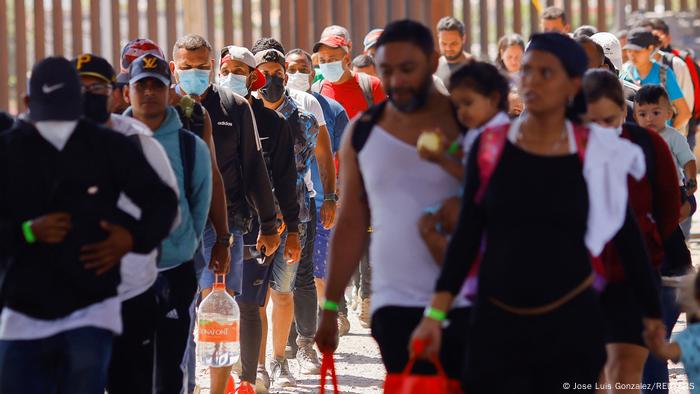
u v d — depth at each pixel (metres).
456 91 10.12
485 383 9.35
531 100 9.27
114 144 10.49
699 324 10.77
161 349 12.36
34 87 10.30
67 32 49.12
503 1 35.28
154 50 13.45
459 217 9.41
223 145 14.68
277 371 16.66
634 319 11.61
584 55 9.41
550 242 9.17
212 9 33.56
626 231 9.80
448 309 9.44
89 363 10.35
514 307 9.19
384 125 10.17
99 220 10.33
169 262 12.24
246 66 15.76
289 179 16.03
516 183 9.18
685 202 16.70
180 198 12.27
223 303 14.27
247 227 14.90
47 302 10.22
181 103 13.55
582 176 9.25
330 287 10.50
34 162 10.27
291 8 33.44
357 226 10.41
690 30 37.53
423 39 10.03
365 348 19.14
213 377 14.52
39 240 10.20
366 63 23.95
